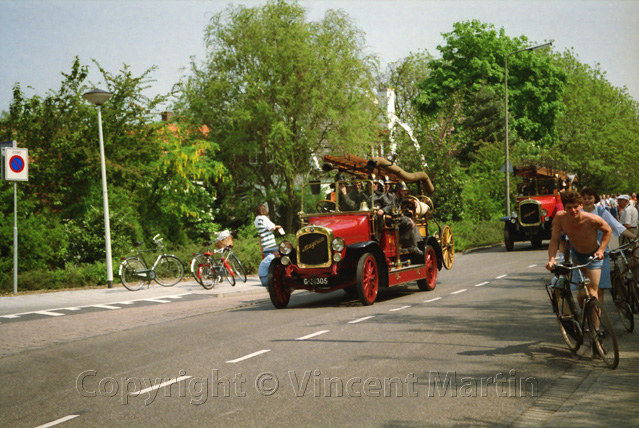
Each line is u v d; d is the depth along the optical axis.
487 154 39.88
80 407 6.29
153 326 11.41
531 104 54.66
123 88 25.97
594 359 7.53
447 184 32.94
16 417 6.04
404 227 14.51
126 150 25.66
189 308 13.86
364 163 14.19
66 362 8.55
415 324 10.23
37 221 20.70
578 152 68.00
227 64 37.53
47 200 24.14
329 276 12.82
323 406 6.03
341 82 37.34
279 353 8.45
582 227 7.82
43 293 17.77
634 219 12.63
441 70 54.84
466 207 34.28
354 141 37.03
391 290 15.58
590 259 7.72
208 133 38.47
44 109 24.70
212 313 12.91
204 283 17.19
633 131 73.88
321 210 14.05
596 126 70.06
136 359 8.49
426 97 54.41
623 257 9.04
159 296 16.14
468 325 9.96
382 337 9.25
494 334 9.16
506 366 7.30
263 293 16.56
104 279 19.61
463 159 51.97
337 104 37.16
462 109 35.03
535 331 9.30
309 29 37.75
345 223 13.29
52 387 7.16
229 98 37.47
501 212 37.69
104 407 6.25
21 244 19.89
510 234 26.81
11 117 24.61
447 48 55.62
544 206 26.41
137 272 18.17
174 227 30.72
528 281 15.72
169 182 29.81
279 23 37.06
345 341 9.06
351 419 5.61
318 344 8.94
